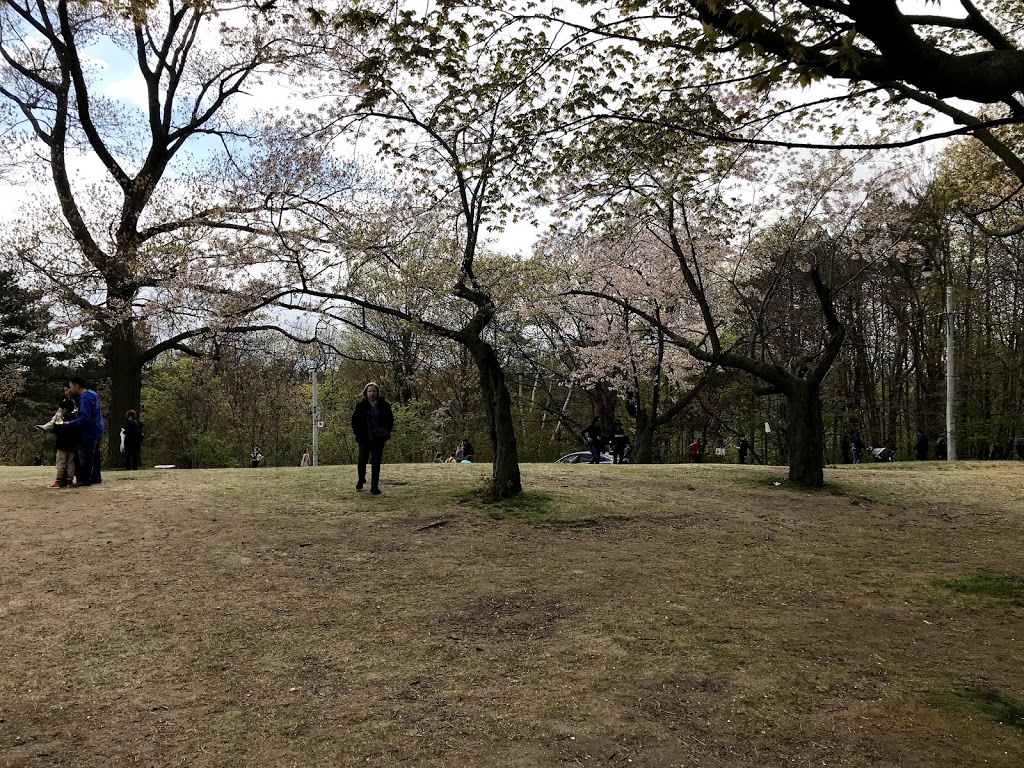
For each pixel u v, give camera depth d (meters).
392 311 11.19
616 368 26.61
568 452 36.66
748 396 33.34
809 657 5.01
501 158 9.52
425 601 6.34
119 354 19.81
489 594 6.56
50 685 4.50
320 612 6.01
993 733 3.81
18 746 3.70
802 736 3.79
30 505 10.14
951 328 23.17
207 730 3.90
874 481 14.77
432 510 10.21
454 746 3.68
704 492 12.83
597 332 25.55
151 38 19.52
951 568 7.82
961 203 14.66
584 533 9.19
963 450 35.12
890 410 37.44
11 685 4.48
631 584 6.93
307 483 12.55
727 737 3.78
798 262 18.23
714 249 19.09
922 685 4.51
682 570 7.50
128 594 6.38
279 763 3.53
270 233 13.69
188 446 40.06
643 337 24.62
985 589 6.88
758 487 13.48
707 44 5.01
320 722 3.99
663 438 36.72
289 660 4.96
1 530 8.60
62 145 19.28
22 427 46.34
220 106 20.72
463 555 7.97
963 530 10.16
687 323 23.67
